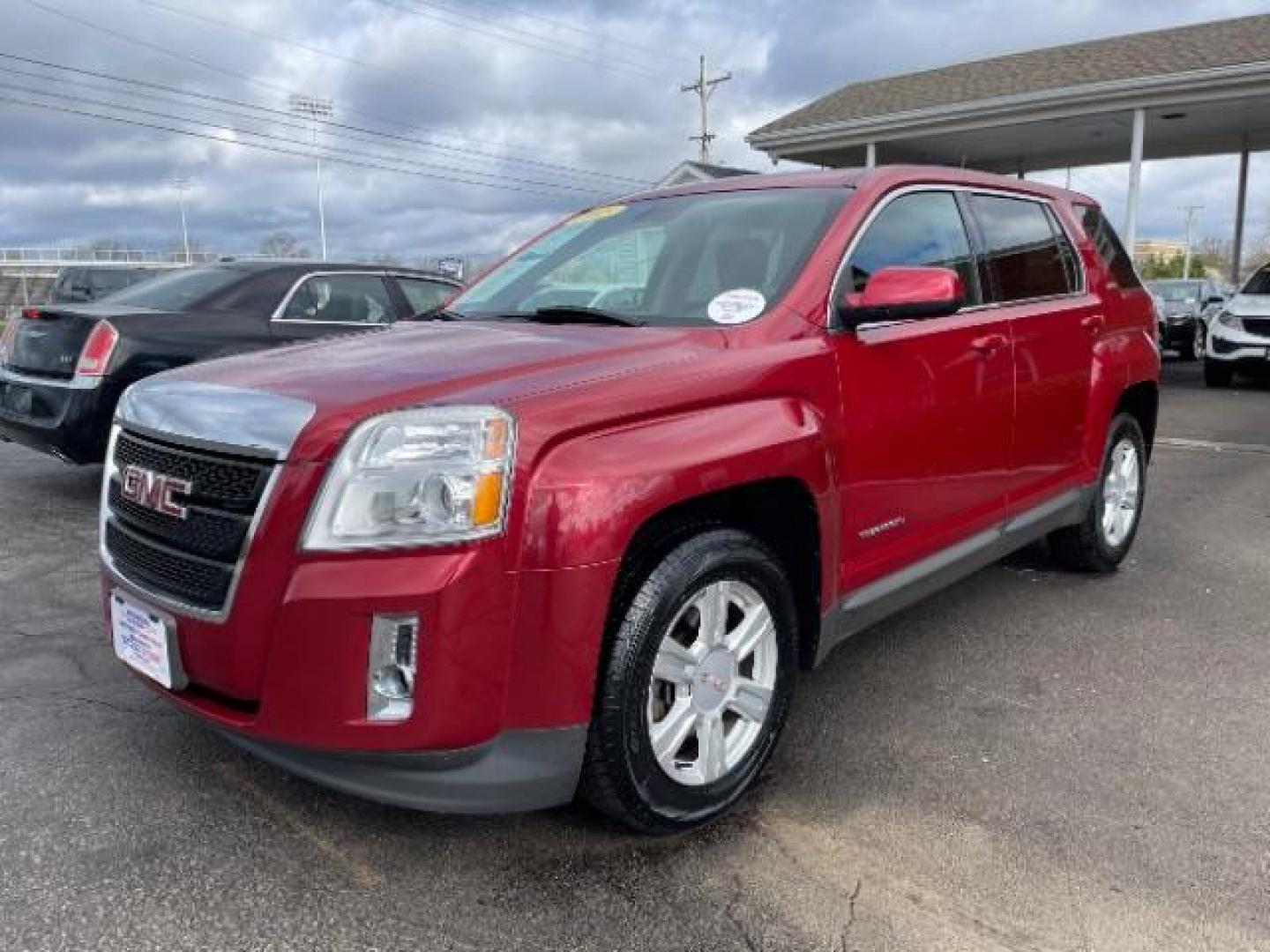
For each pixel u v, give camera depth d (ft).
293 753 8.04
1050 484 14.65
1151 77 46.57
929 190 12.78
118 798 9.81
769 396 9.59
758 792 10.12
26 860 8.77
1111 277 16.47
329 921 8.05
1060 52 58.80
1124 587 16.70
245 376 9.08
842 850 9.11
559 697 7.97
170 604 8.44
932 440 11.69
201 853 8.92
